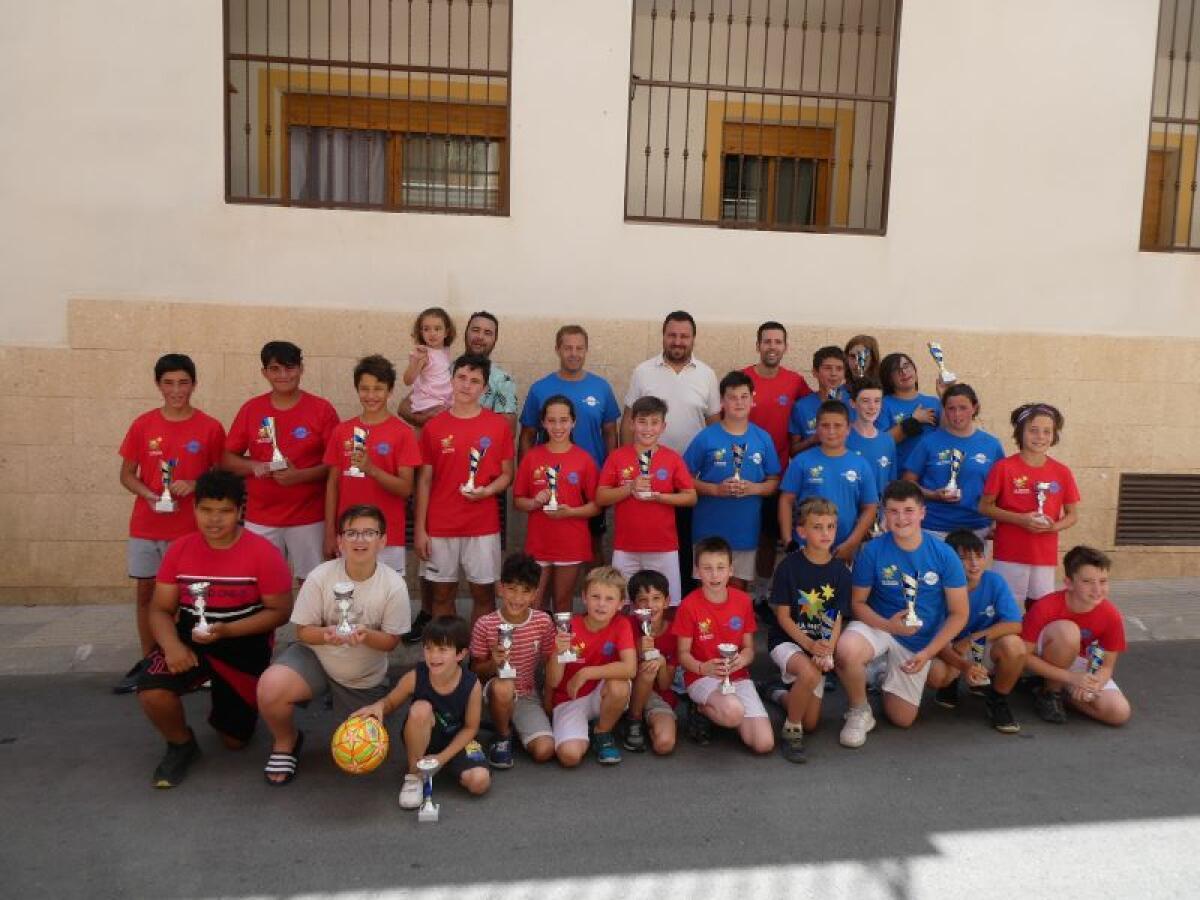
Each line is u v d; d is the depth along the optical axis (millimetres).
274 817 3803
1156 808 4016
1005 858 3590
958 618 4777
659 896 3297
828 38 7781
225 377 6414
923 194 7020
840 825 3822
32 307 6254
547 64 6480
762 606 6309
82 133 6164
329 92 6613
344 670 4273
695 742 4629
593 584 4422
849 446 5715
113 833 3652
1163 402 7473
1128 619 6559
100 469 6395
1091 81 7133
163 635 4090
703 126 7750
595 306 6711
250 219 6336
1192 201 7617
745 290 6871
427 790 3805
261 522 5355
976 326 7188
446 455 5332
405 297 6527
